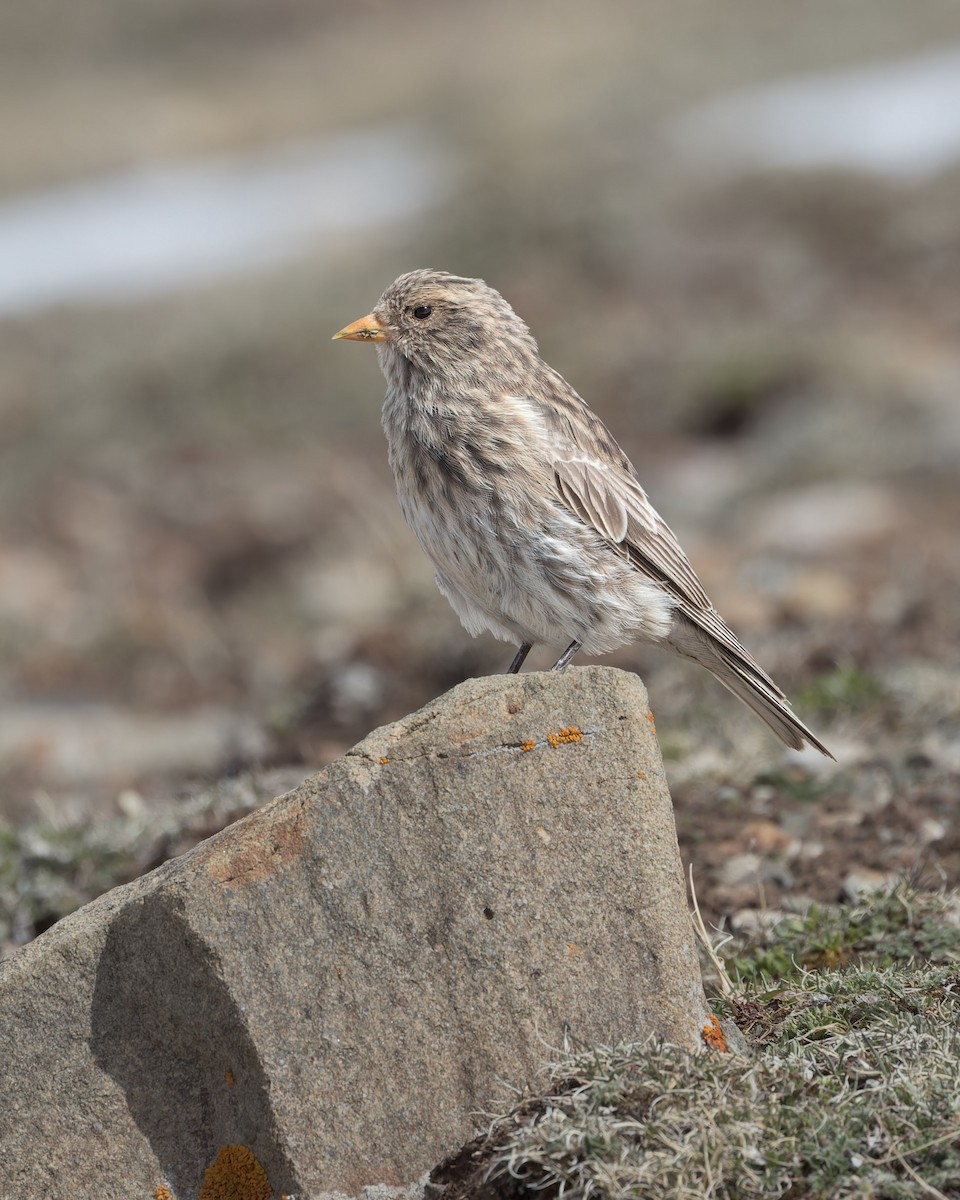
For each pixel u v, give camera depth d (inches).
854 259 1258.0
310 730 516.7
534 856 228.1
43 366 1296.8
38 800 459.8
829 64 2031.3
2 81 2519.7
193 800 408.5
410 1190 218.5
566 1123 208.2
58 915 366.3
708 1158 201.8
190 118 2293.3
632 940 226.7
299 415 1112.2
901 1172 204.5
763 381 1002.7
